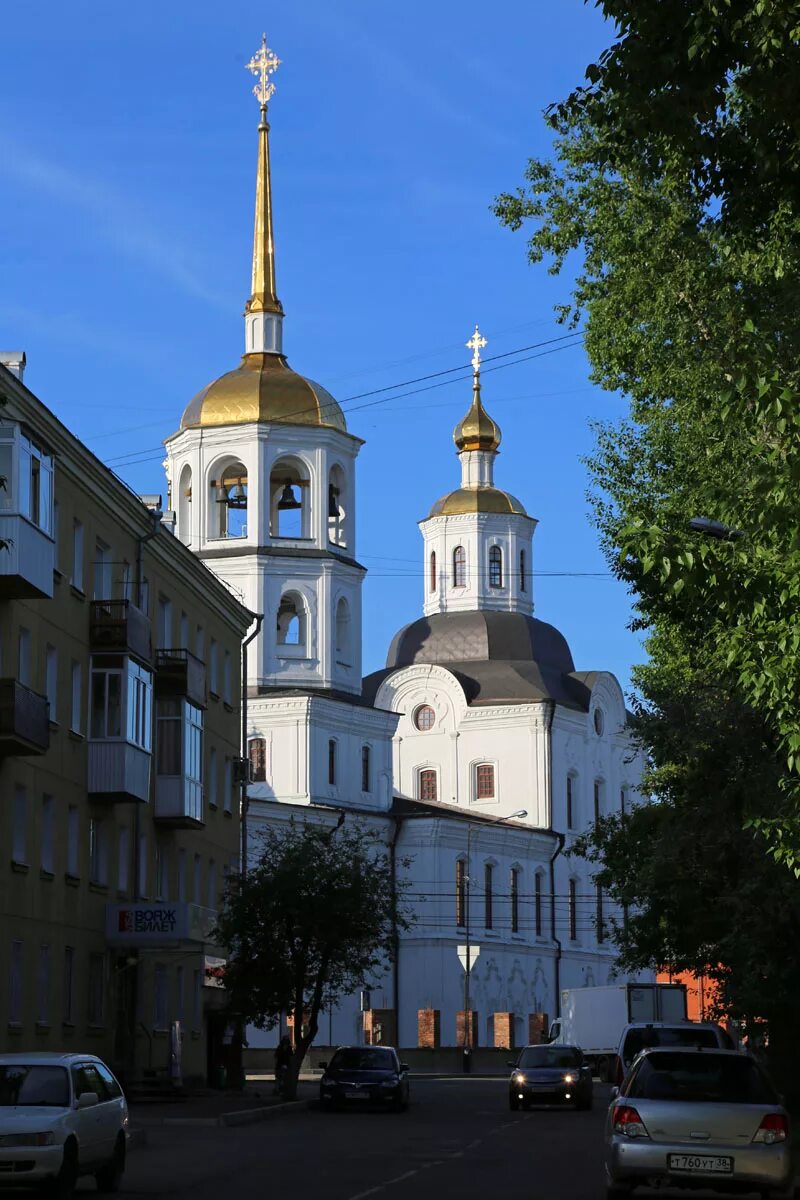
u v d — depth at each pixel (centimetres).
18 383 3672
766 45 1722
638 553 1969
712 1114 1995
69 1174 2105
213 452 8250
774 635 1942
